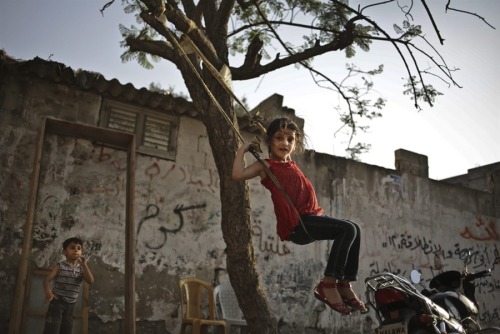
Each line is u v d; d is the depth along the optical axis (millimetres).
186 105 8734
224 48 6637
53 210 7418
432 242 11609
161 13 3973
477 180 16562
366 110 8242
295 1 8312
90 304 7336
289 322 9055
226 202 5695
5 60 7371
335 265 2824
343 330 9625
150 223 8141
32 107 7602
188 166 8742
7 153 7277
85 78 7934
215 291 8109
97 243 7617
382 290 4930
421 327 4727
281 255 9328
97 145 7992
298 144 3318
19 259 6988
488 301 12273
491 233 12812
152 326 7727
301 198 2975
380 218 10945
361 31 7977
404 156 12094
